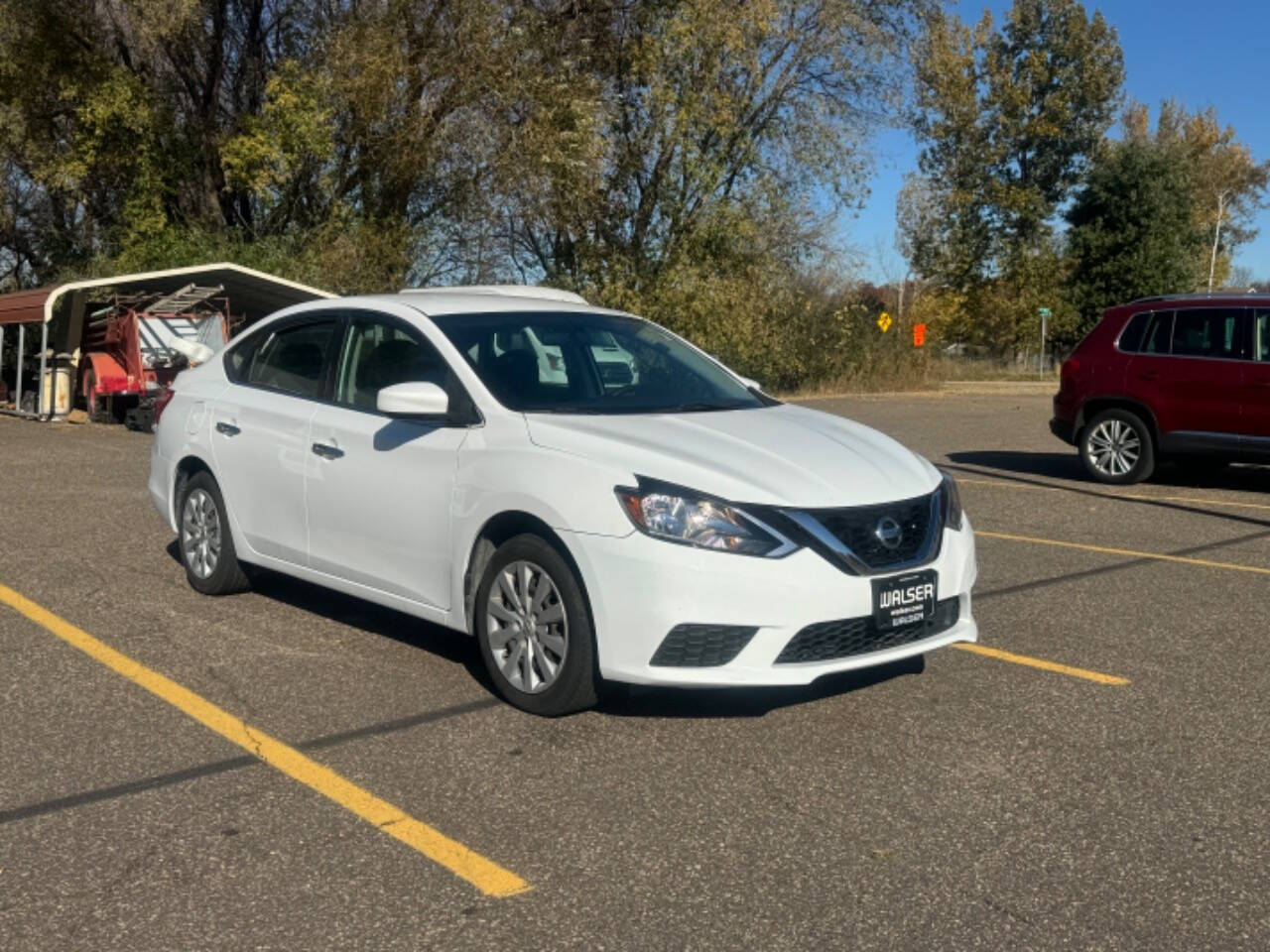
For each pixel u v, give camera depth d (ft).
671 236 97.09
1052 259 157.58
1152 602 24.62
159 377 64.90
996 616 23.43
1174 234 156.87
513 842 13.56
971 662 20.27
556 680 17.01
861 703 18.15
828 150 98.48
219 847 13.42
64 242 104.37
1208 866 13.05
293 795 14.79
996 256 161.68
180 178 92.12
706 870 12.92
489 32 86.28
